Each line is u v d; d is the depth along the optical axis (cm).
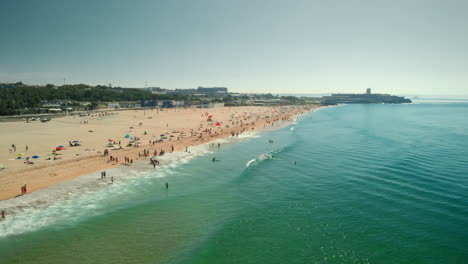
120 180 4356
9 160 5012
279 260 2466
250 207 3522
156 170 4944
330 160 5812
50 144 6512
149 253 2536
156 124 11038
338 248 2636
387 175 4722
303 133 9944
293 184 4359
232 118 14488
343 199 3741
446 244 2659
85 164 5000
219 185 4284
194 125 11081
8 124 9881
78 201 3531
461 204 3503
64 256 2452
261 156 6075
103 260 2417
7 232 2766
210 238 2786
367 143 7806
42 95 17962
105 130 8988
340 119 16238
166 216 3241
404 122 14238
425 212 3306
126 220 3108
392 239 2764
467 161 5594
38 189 3781
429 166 5241
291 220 3181
